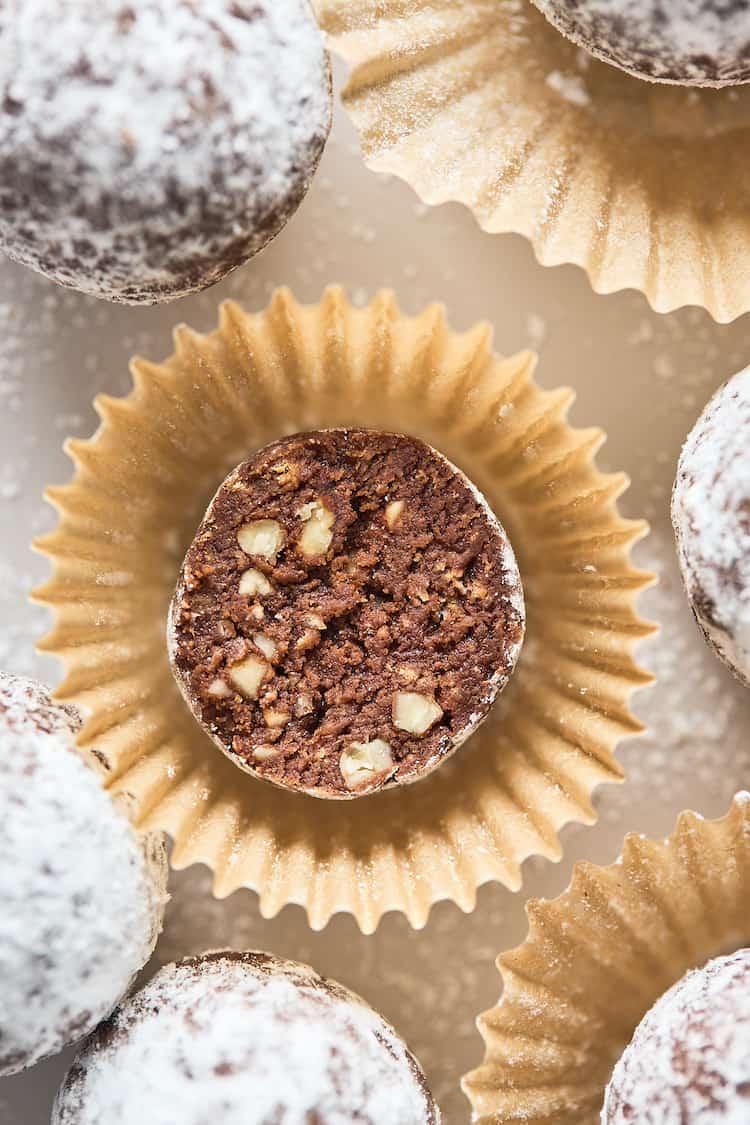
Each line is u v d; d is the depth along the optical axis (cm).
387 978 26
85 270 24
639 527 25
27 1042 24
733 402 25
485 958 26
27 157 24
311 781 25
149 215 24
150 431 25
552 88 26
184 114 24
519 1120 25
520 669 26
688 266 25
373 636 25
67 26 24
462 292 26
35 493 26
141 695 25
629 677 25
